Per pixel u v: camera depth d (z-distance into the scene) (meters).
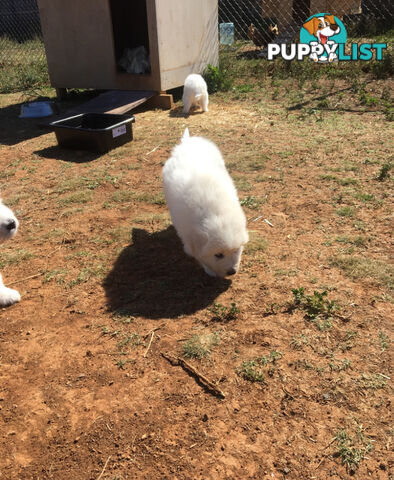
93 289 1.15
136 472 0.70
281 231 1.33
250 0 5.27
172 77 2.82
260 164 1.80
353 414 0.77
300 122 2.29
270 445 0.73
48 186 1.76
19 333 1.02
